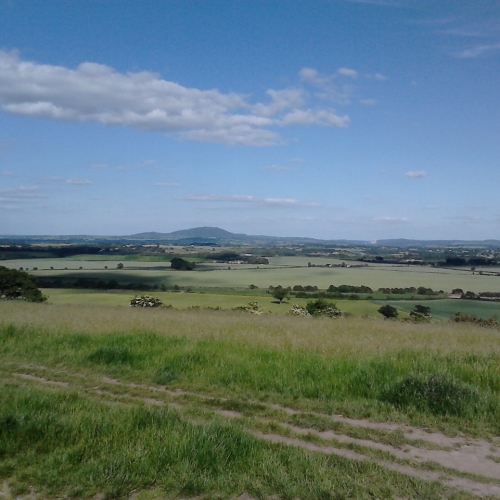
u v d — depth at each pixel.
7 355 10.74
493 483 4.99
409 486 4.78
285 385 8.42
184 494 4.59
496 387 8.13
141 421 6.04
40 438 5.54
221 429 5.67
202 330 13.76
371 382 8.28
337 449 5.82
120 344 11.32
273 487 4.70
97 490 4.61
